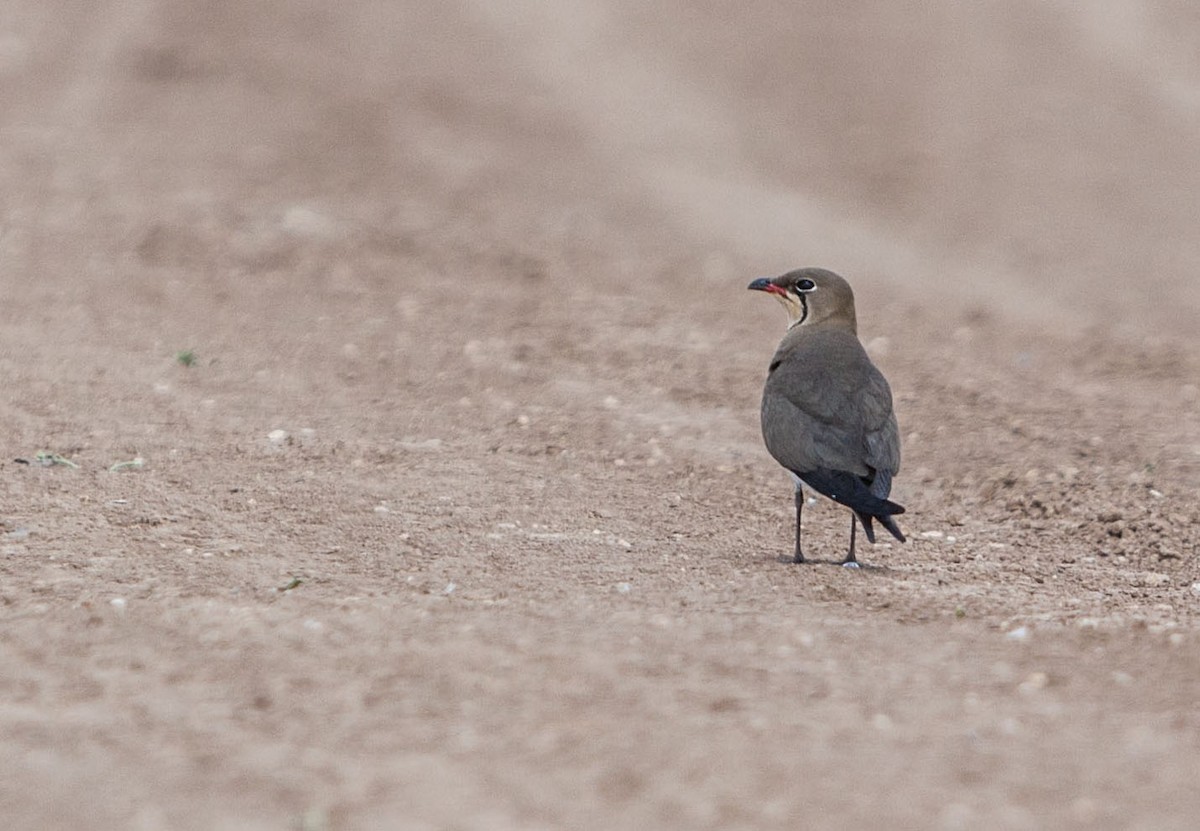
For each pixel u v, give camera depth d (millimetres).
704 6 45031
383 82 35312
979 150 33000
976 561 12711
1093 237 27719
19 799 7199
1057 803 7355
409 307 21047
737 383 18328
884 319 22125
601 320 21000
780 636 9977
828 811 7199
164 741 7930
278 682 8812
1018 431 16703
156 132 30031
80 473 13812
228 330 19422
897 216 28844
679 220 27453
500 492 13875
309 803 7184
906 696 8852
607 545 12469
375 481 13984
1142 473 15172
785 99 36562
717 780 7527
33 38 36500
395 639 9648
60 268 21688
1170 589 12125
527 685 8844
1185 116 35469
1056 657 9680
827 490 11727
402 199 26938
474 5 43688
